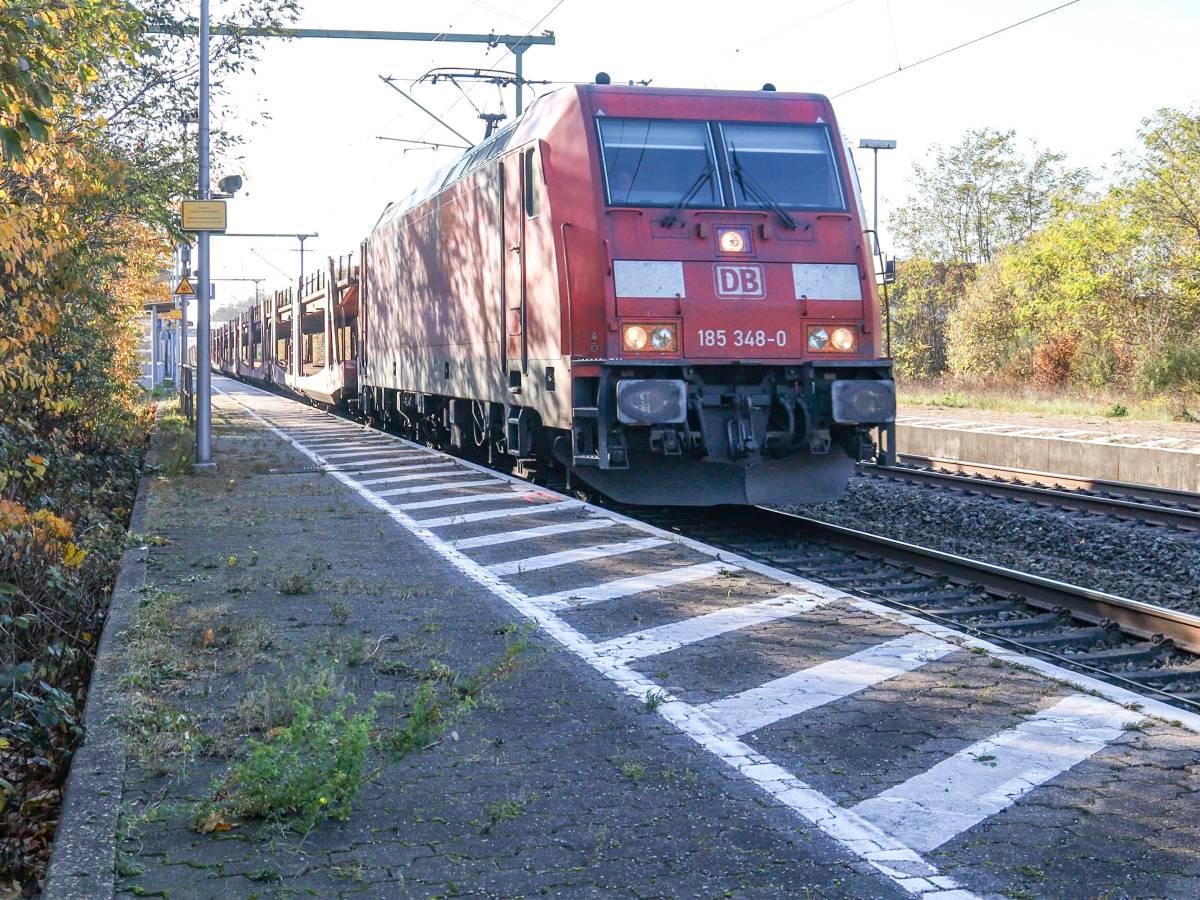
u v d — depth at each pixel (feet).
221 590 26.45
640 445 38.17
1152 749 16.47
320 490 43.75
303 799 14.01
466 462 54.29
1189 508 45.24
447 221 54.49
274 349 141.90
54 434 42.34
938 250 171.83
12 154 19.01
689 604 25.18
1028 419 82.17
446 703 18.49
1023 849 13.42
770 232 37.52
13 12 20.79
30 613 22.61
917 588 30.12
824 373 37.70
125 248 54.24
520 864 13.05
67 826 13.67
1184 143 99.66
